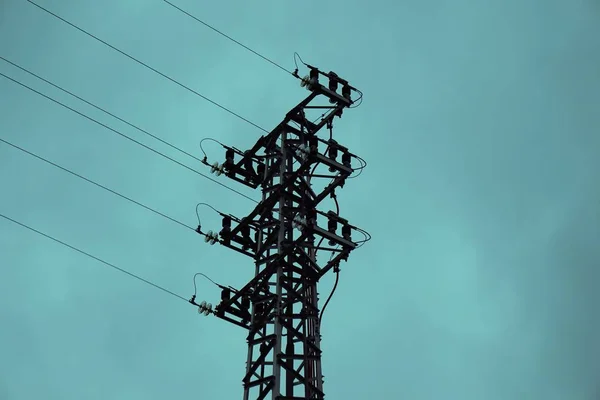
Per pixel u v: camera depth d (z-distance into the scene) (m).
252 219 32.81
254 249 32.97
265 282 30.75
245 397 28.36
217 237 32.88
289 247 30.47
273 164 33.78
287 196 31.97
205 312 31.75
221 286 32.06
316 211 31.45
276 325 28.95
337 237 30.98
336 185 31.98
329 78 33.28
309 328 29.94
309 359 29.06
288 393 28.16
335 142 32.59
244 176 34.66
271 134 33.91
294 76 33.09
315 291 30.78
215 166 34.16
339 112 33.19
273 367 28.12
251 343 29.61
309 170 32.47
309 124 33.38
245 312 31.75
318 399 28.14
